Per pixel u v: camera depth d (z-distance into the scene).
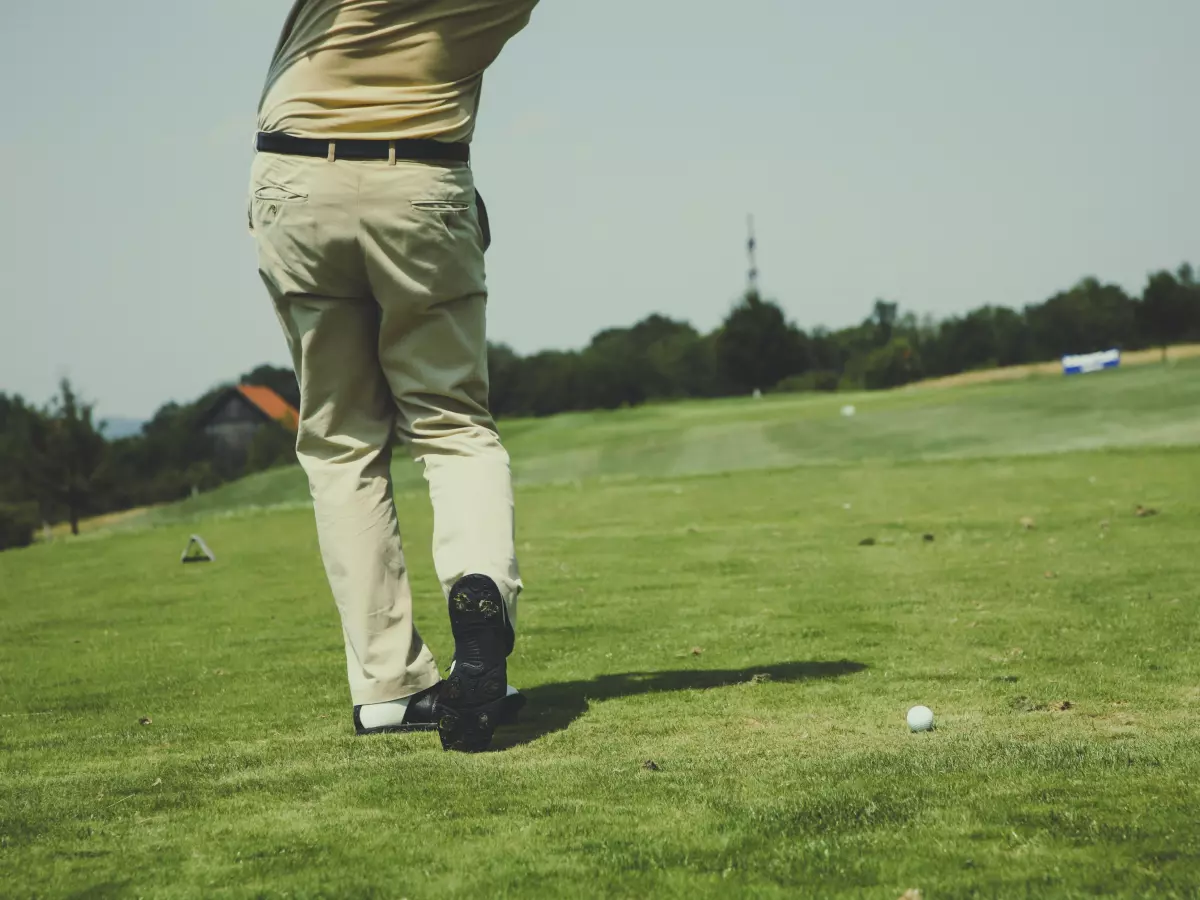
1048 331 94.94
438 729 3.97
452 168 4.40
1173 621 6.48
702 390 103.88
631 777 3.43
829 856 2.57
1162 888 2.28
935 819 2.80
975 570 9.41
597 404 92.94
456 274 4.42
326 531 4.55
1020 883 2.34
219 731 4.60
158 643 7.84
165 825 3.04
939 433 29.16
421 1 4.24
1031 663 5.39
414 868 2.61
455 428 4.49
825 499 18.06
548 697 4.98
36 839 2.94
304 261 4.39
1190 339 61.78
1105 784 3.04
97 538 20.44
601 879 2.49
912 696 4.71
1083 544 10.93
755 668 5.54
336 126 4.30
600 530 15.34
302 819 3.06
